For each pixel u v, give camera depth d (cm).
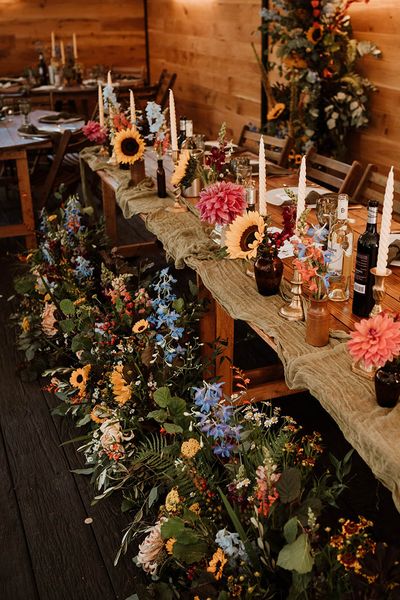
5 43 881
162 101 789
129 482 250
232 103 714
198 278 282
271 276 220
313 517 159
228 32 694
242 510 188
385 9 466
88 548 228
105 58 927
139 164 354
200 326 289
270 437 206
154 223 301
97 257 369
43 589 213
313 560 149
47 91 707
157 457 221
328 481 250
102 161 412
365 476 255
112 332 274
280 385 291
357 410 163
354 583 152
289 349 191
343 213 212
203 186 329
